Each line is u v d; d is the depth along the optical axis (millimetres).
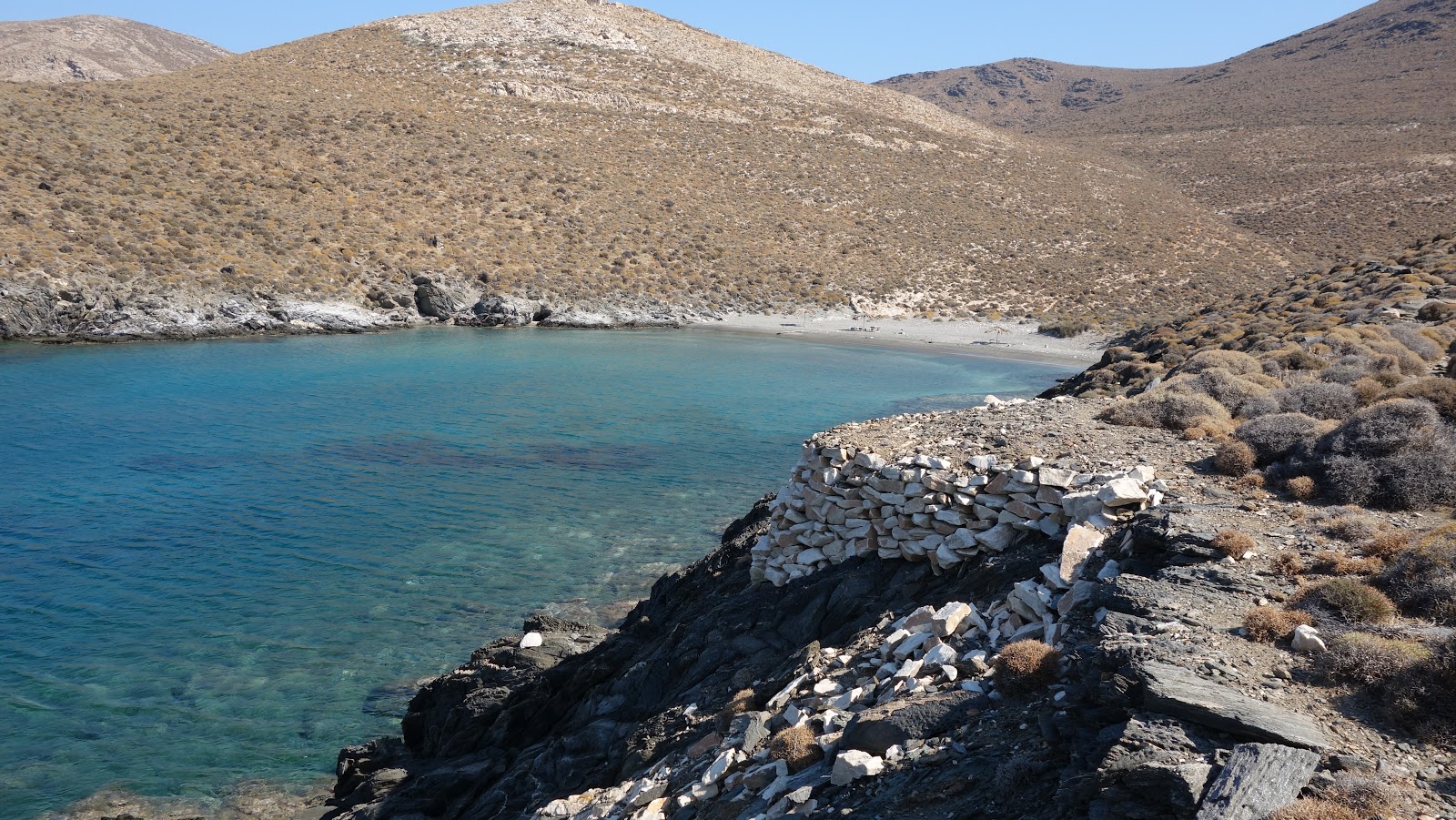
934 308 96125
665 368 65500
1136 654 7648
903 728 8672
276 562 27641
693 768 10844
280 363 62094
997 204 124625
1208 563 9812
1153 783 6117
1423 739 6453
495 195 100750
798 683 11555
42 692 20234
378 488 35250
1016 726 7949
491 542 29641
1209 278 102688
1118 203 129250
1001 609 10750
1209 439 15359
